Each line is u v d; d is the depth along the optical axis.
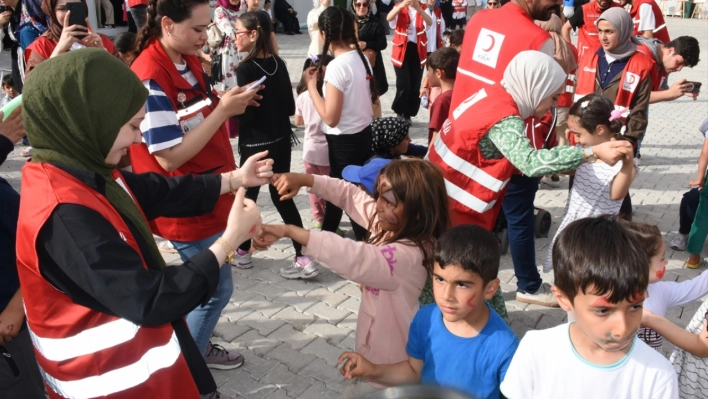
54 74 1.66
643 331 2.60
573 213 3.78
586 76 5.02
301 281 4.54
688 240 4.71
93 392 1.76
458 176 3.09
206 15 2.72
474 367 2.10
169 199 2.24
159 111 2.63
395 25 8.34
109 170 1.84
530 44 3.24
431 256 2.32
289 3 19.86
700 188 4.57
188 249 2.98
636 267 1.61
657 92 4.75
